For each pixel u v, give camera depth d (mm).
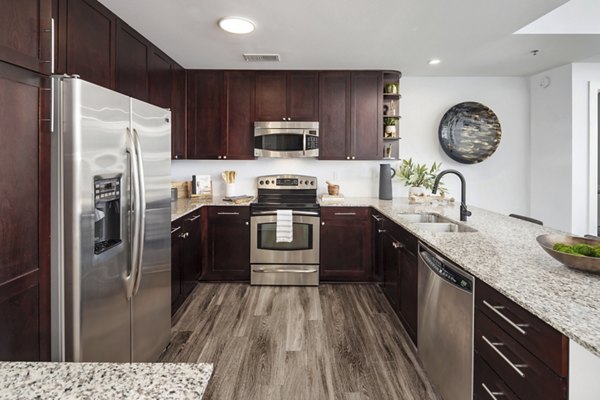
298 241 3566
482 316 1381
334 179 4184
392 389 1933
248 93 3805
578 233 3678
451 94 4152
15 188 1201
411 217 2975
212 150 3832
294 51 3176
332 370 2109
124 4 2238
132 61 2619
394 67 3719
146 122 1971
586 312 983
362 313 2916
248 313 2908
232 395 1883
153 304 2088
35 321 1320
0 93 1127
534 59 3451
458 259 1545
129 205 1781
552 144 3857
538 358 1029
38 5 1278
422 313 2066
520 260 1531
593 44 3002
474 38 2855
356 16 2434
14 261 1206
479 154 4141
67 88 1368
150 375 720
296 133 3752
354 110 3826
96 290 1521
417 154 4195
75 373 724
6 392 654
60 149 1376
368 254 3641
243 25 2568
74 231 1394
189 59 3422
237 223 3625
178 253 2844
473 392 1462
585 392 901
